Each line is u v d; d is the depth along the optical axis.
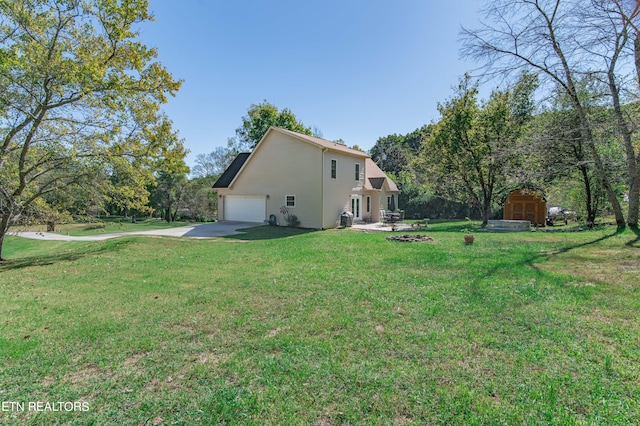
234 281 6.46
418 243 10.51
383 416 2.36
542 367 2.91
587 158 13.35
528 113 16.45
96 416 2.48
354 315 4.30
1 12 9.38
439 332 3.69
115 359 3.38
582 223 16.14
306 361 3.16
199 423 2.36
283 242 12.52
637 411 2.30
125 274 7.82
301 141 21.02
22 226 12.91
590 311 4.14
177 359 3.34
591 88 12.01
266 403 2.55
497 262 7.06
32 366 3.28
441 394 2.57
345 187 22.98
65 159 11.04
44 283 7.21
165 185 32.66
